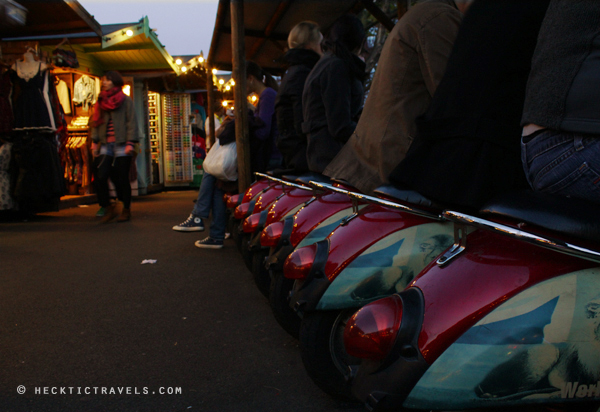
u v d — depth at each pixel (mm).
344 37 3293
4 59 8656
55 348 2764
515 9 1562
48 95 8023
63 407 2111
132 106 7766
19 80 7781
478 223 1123
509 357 1069
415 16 2117
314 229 2553
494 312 1093
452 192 1584
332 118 3137
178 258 5152
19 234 6633
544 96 1124
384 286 1930
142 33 10930
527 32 1547
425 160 1702
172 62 13094
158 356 2662
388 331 1151
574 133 1078
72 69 9883
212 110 10305
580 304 1071
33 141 7789
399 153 2186
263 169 5598
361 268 1938
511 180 1550
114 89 7625
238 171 5242
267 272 3404
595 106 1039
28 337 2926
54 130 8094
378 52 10305
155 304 3582
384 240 1962
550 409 1210
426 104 2178
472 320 1100
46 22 8969
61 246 5781
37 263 4883
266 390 2273
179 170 15469
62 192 8438
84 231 6918
